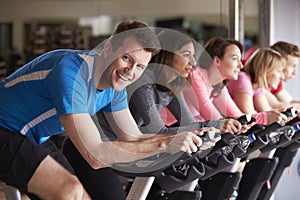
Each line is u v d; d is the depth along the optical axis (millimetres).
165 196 3615
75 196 2896
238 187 4645
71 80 2852
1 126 3078
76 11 10773
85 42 10984
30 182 2961
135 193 3400
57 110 2848
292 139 4465
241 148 3492
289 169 5191
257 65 5082
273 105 5332
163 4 10492
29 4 10859
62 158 3203
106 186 3797
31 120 3086
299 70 6219
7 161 2977
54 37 11062
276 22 6457
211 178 4074
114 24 10945
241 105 4855
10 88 3098
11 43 11094
